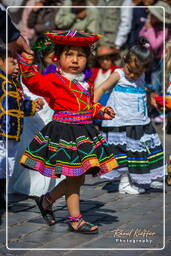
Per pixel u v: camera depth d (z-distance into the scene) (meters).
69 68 8.69
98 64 18.55
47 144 8.68
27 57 8.59
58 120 8.70
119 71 11.26
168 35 20.19
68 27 20.34
